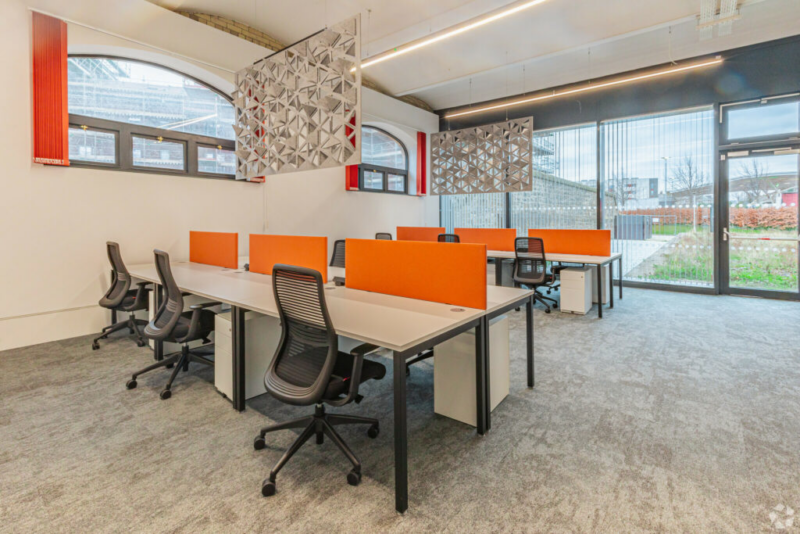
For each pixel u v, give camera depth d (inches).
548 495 64.7
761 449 76.7
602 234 214.4
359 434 85.3
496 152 267.7
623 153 261.4
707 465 72.0
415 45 186.5
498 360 96.3
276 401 101.3
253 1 185.3
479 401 83.4
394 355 61.5
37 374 118.0
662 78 244.7
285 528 58.2
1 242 138.4
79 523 59.2
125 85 172.1
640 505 62.1
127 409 96.2
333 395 67.9
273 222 225.9
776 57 212.5
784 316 183.0
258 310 87.0
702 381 110.1
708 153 233.9
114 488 67.2
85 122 158.7
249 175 168.9
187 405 98.6
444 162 296.0
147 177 175.5
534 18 196.7
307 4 187.6
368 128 297.6
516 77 272.2
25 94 140.9
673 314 190.9
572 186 281.9
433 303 91.9
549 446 79.2
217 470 72.4
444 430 86.2
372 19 199.0
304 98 139.5
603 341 149.1
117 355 135.3
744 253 228.8
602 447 78.5
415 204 333.7
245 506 62.9
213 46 189.0
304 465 73.9
